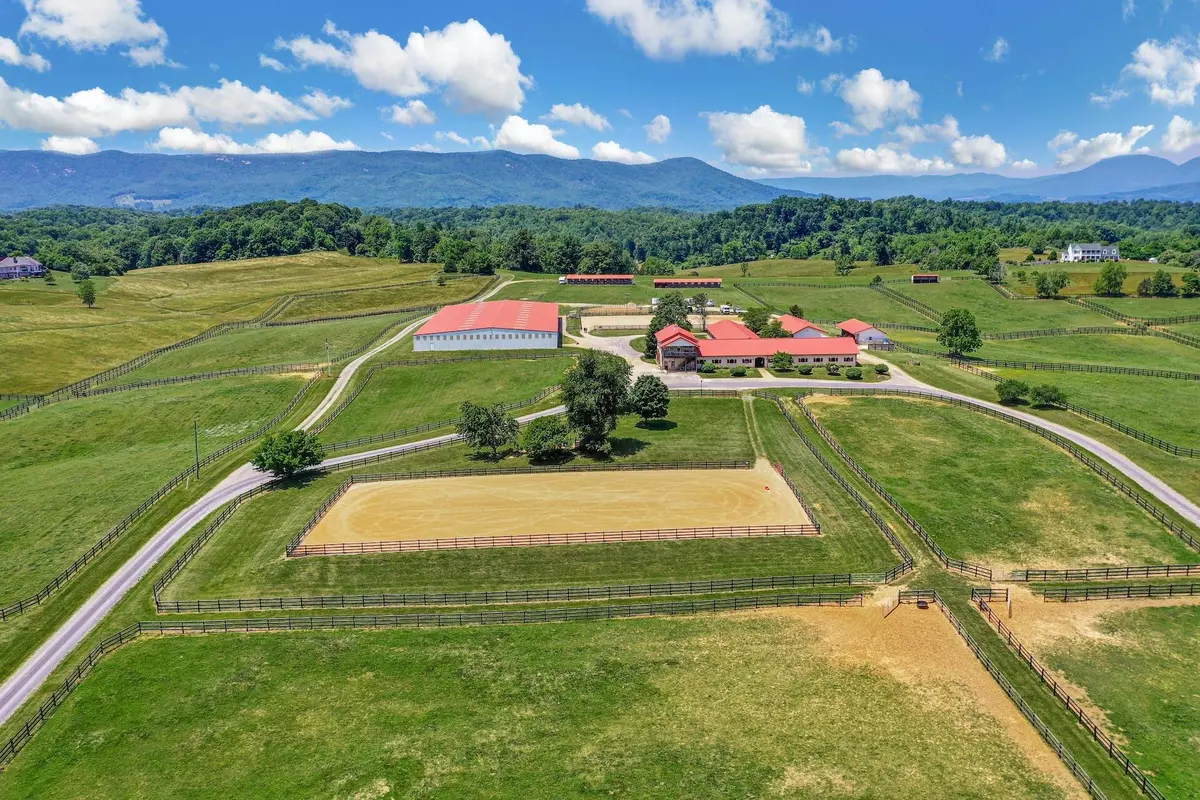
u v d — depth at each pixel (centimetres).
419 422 10494
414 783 3925
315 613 5716
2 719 4578
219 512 7569
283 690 4762
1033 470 8050
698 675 4831
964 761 4012
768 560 6369
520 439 8944
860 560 6350
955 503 7394
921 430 9306
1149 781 3862
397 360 13200
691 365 12350
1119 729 4284
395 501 7650
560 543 6650
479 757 4112
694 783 3875
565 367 12612
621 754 4109
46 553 6788
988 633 5259
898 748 4116
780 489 7781
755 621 5481
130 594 6022
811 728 4294
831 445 8950
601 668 4925
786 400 10562
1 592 6138
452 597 5878
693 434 9475
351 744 4247
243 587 6066
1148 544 6594
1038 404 10125
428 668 4966
